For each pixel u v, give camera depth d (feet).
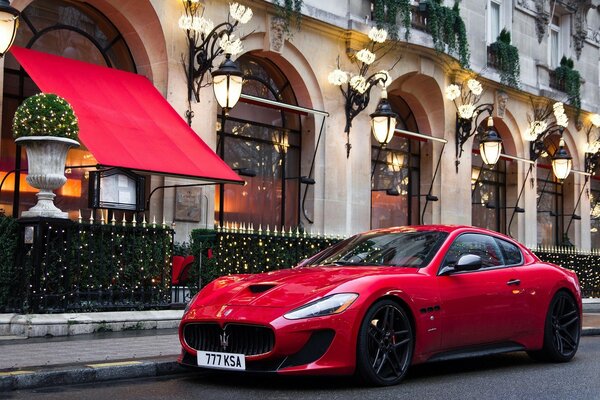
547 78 79.36
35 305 30.91
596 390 21.03
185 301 38.55
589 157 84.33
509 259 26.30
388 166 62.18
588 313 57.93
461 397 19.57
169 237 36.78
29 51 38.70
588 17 88.69
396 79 59.52
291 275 22.34
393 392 20.08
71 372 20.67
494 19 74.33
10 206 39.78
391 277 21.53
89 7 43.86
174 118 42.14
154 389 20.20
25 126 31.37
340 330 19.89
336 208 54.44
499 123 73.41
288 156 53.88
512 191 75.31
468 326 23.40
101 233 34.01
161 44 44.29
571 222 84.12
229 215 49.93
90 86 39.52
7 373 19.86
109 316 33.04
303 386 20.85
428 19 60.49
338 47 55.21
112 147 35.70
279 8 50.14
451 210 64.69
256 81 52.03
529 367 25.93
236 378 22.17
